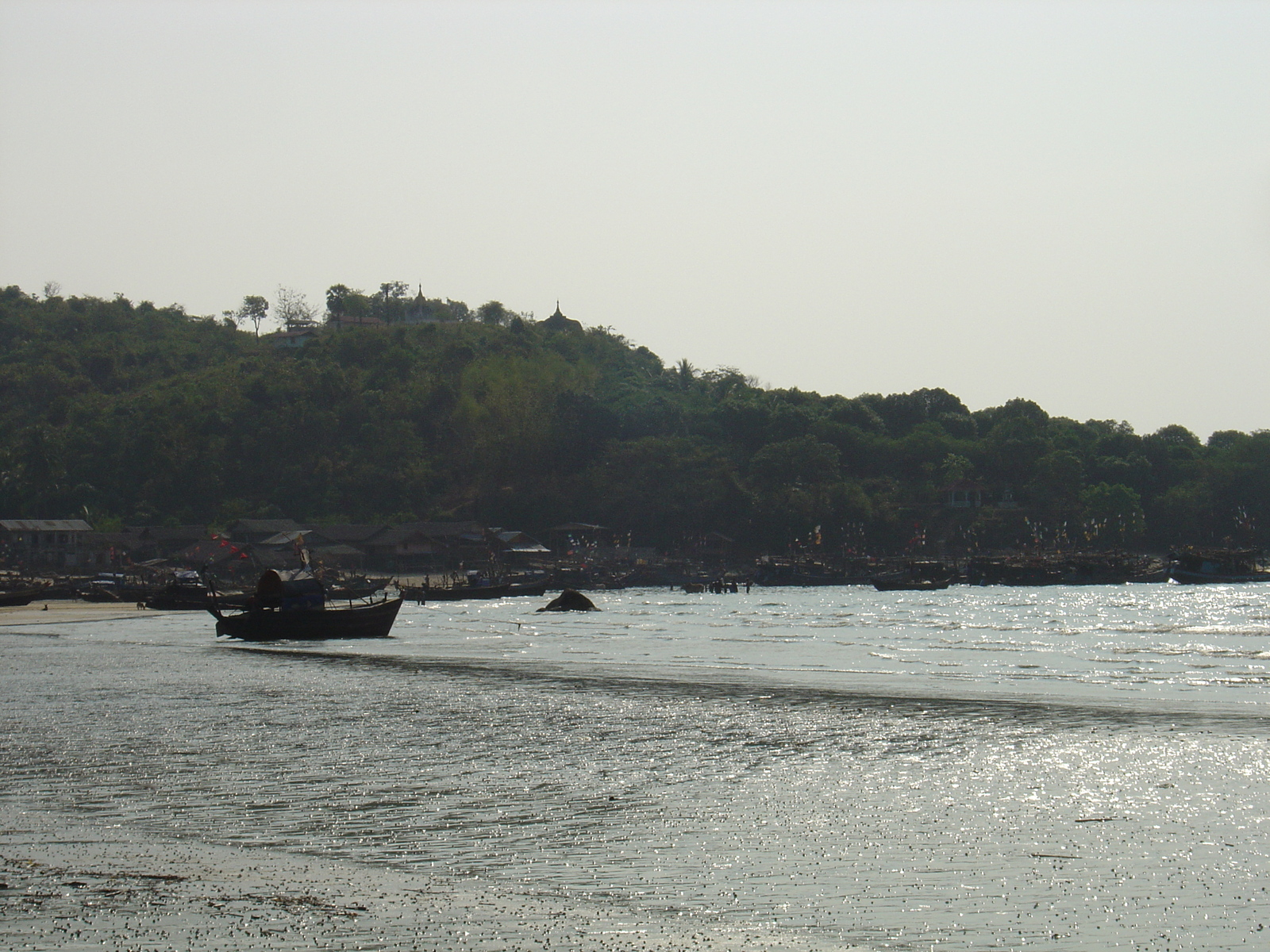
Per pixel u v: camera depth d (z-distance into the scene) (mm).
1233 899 20375
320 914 19469
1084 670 59719
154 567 186375
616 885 21266
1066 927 18875
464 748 35750
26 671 59469
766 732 38875
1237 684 53219
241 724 40438
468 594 148625
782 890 20891
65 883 21281
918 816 26812
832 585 192500
